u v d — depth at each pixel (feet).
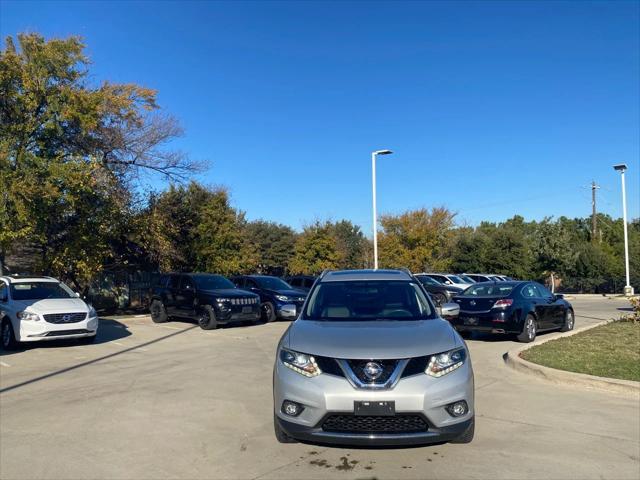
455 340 17.42
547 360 31.14
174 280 60.08
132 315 71.31
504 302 41.83
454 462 16.46
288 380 16.43
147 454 17.48
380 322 19.03
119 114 63.16
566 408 22.63
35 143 57.06
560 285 149.59
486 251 140.77
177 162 77.00
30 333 40.06
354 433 15.51
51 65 56.44
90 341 45.55
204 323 54.29
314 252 128.16
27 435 19.67
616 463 16.42
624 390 25.17
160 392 26.27
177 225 85.61
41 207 54.03
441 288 78.28
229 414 22.11
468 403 16.25
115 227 65.98
